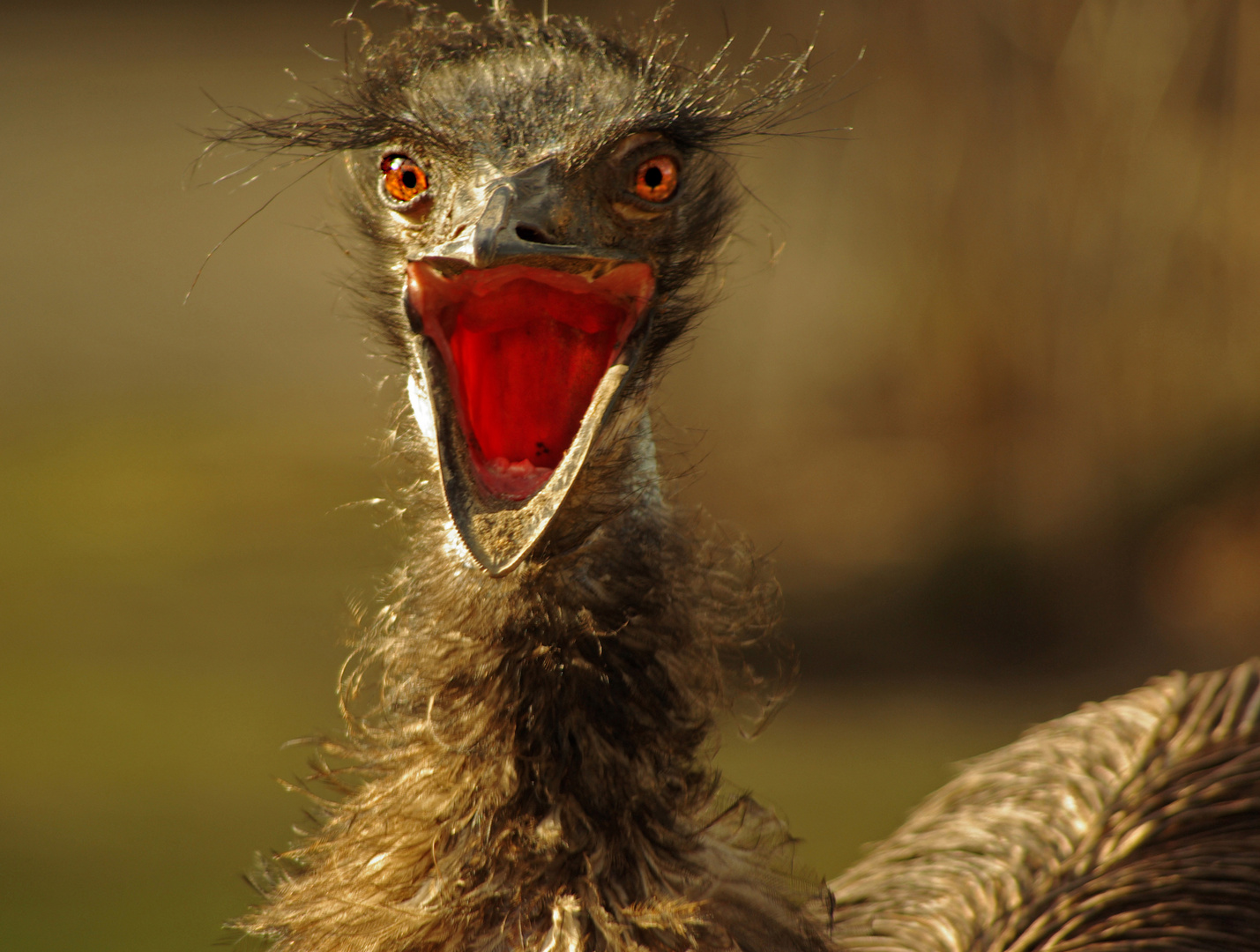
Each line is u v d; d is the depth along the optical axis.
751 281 15.39
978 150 13.91
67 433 18.31
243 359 21.02
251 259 24.91
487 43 4.96
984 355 14.43
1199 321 13.89
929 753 10.87
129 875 9.06
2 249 25.20
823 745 10.94
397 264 5.02
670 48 5.20
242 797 10.14
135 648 12.56
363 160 5.19
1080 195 13.76
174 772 10.40
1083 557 13.57
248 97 31.73
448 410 4.18
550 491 4.01
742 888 4.24
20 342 21.41
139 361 20.83
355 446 17.78
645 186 4.45
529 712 4.08
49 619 13.13
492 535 4.00
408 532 4.74
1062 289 14.08
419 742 4.27
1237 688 7.21
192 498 16.11
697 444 5.83
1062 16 13.52
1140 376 14.08
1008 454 14.41
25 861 9.24
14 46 36.81
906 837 7.03
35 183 28.27
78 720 11.31
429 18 6.00
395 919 4.04
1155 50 13.34
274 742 10.96
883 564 13.93
